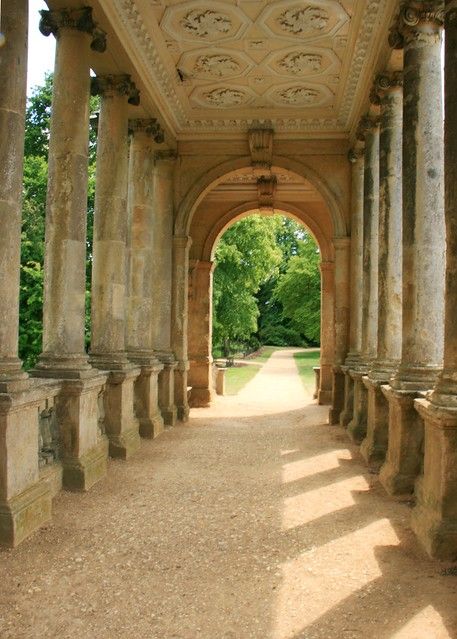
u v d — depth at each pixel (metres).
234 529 6.50
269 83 13.81
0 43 5.57
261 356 56.62
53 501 7.44
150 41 11.32
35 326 19.75
